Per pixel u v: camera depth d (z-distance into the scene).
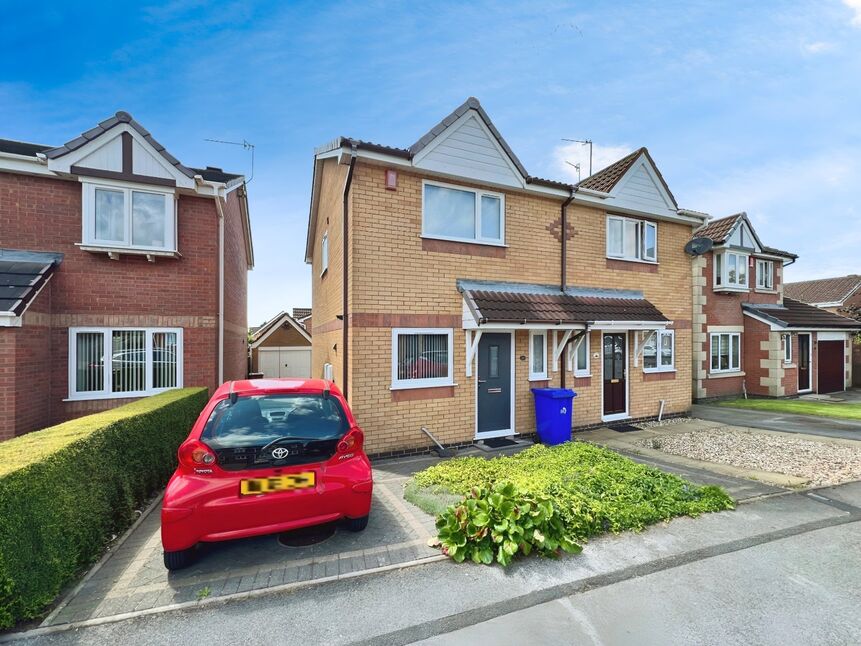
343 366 7.38
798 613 2.81
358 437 3.82
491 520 3.58
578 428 8.86
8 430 6.21
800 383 15.52
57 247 7.32
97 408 7.46
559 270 8.76
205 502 3.19
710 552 3.60
